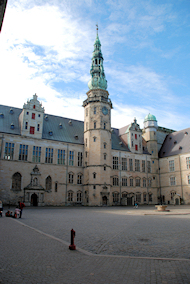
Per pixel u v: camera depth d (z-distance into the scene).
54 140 68.81
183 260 11.13
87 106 75.81
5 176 58.78
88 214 36.34
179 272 9.53
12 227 21.39
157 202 86.06
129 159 82.88
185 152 80.69
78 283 8.55
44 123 72.88
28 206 59.12
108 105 75.81
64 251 12.84
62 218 29.83
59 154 69.06
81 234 18.16
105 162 70.62
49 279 8.90
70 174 69.88
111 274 9.42
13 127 63.91
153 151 89.56
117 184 77.69
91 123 73.19
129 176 81.00
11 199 58.53
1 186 57.84
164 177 86.69
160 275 9.25
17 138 62.50
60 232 19.03
